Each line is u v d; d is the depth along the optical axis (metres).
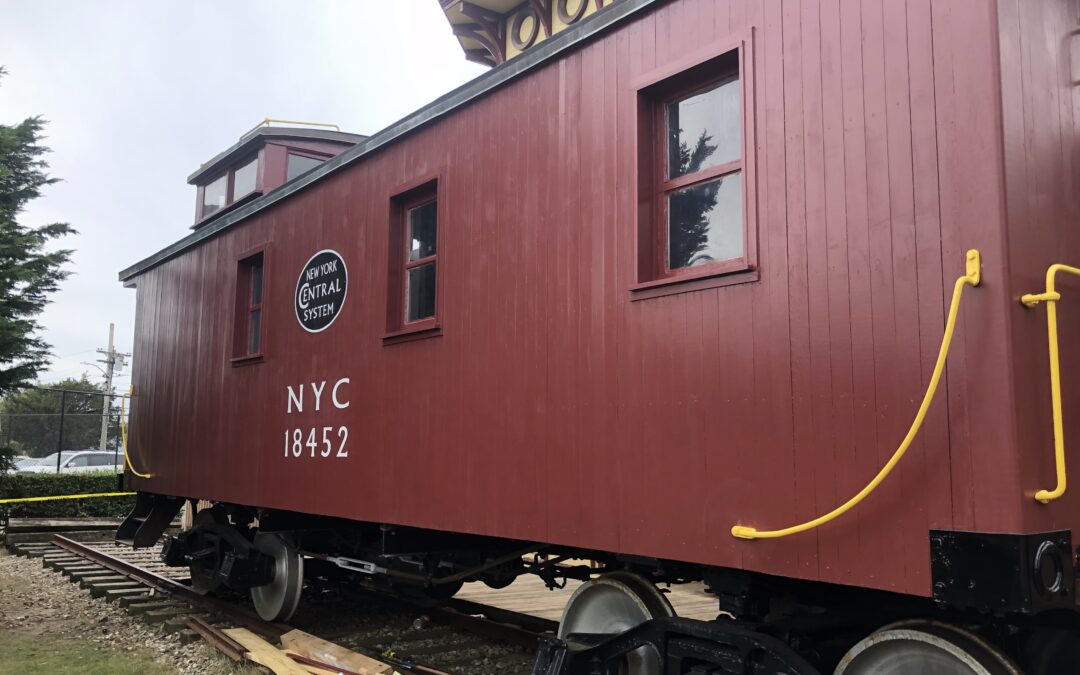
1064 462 2.56
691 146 3.53
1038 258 2.59
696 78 3.49
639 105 3.62
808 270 2.91
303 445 5.88
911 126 2.67
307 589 7.63
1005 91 2.52
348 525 6.26
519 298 4.16
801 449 2.86
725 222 3.35
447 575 5.56
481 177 4.52
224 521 7.32
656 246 3.60
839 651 3.28
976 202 2.49
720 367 3.15
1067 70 2.94
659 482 3.33
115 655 5.66
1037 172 2.64
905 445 2.50
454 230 4.68
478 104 4.60
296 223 6.33
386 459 5.00
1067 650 2.88
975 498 2.40
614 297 3.63
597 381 3.67
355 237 5.59
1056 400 2.40
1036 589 2.30
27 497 14.55
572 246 3.88
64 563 9.80
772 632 3.13
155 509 8.48
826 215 2.88
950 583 2.42
